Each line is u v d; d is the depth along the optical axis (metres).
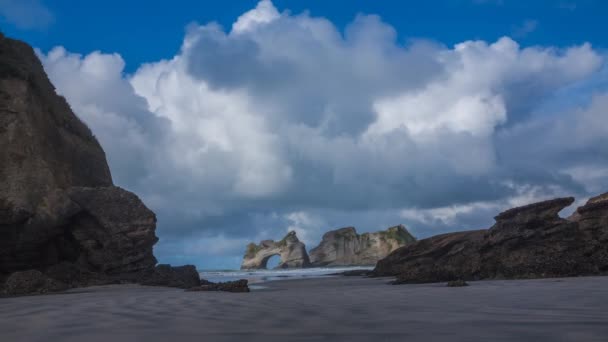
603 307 7.51
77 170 26.50
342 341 4.98
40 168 22.06
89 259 23.09
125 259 23.55
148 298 11.45
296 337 5.28
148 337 5.40
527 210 22.75
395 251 33.53
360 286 19.42
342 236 138.75
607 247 20.98
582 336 4.91
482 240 23.78
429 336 5.17
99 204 23.56
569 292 10.52
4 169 20.86
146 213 24.56
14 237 20.64
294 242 134.12
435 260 31.20
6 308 9.39
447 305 8.61
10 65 23.39
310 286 21.86
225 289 15.26
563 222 22.05
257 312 7.87
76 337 5.48
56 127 25.81
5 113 21.78
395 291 13.48
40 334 5.76
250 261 135.88
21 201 20.53
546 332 5.22
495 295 10.53
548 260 20.31
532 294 10.40
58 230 22.72
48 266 22.61
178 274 26.38
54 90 28.42
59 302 10.66
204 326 6.21
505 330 5.44
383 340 4.99
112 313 7.91
